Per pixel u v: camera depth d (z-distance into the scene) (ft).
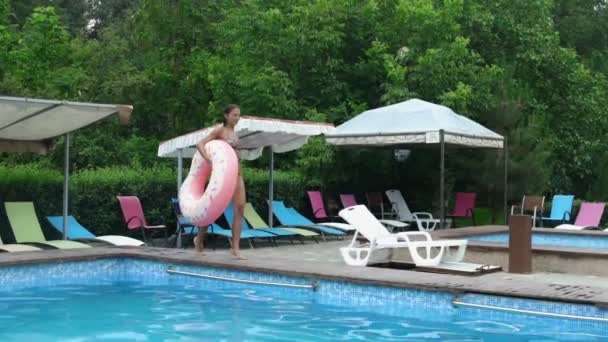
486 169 60.44
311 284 27.30
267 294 27.66
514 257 32.78
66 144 39.63
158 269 32.73
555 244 46.73
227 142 32.32
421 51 61.72
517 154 61.00
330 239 49.90
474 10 67.15
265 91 59.41
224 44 74.95
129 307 24.72
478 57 64.08
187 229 43.09
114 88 76.28
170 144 41.52
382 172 62.54
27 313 23.54
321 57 63.77
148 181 47.42
